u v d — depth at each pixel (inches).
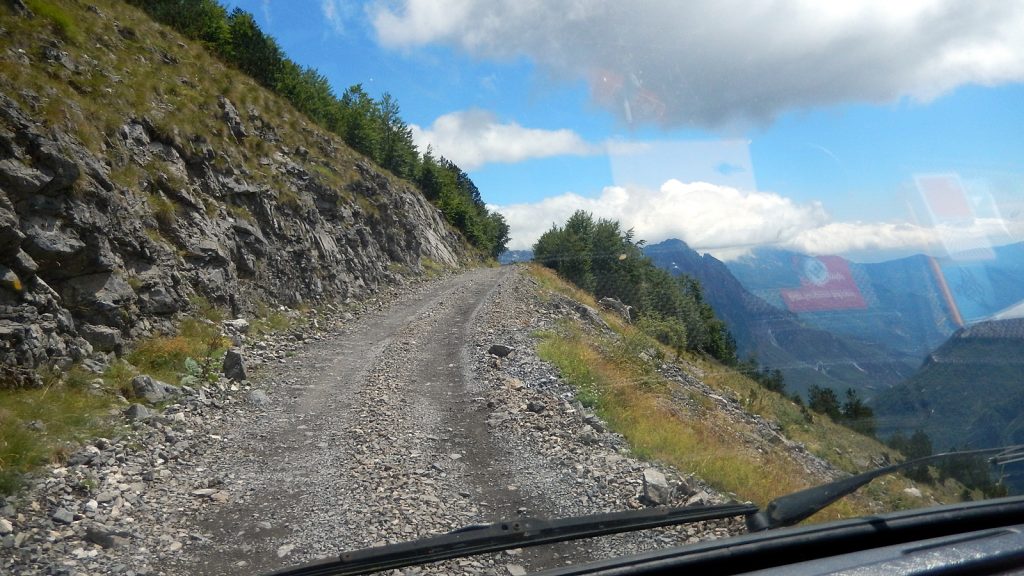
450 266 1723.7
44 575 196.5
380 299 1013.8
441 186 2333.9
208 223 668.1
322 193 1059.9
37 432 309.9
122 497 260.7
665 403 491.2
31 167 440.1
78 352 422.0
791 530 149.9
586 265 1106.7
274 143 1039.0
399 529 238.2
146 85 732.7
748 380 430.0
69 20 697.6
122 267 506.3
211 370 475.5
